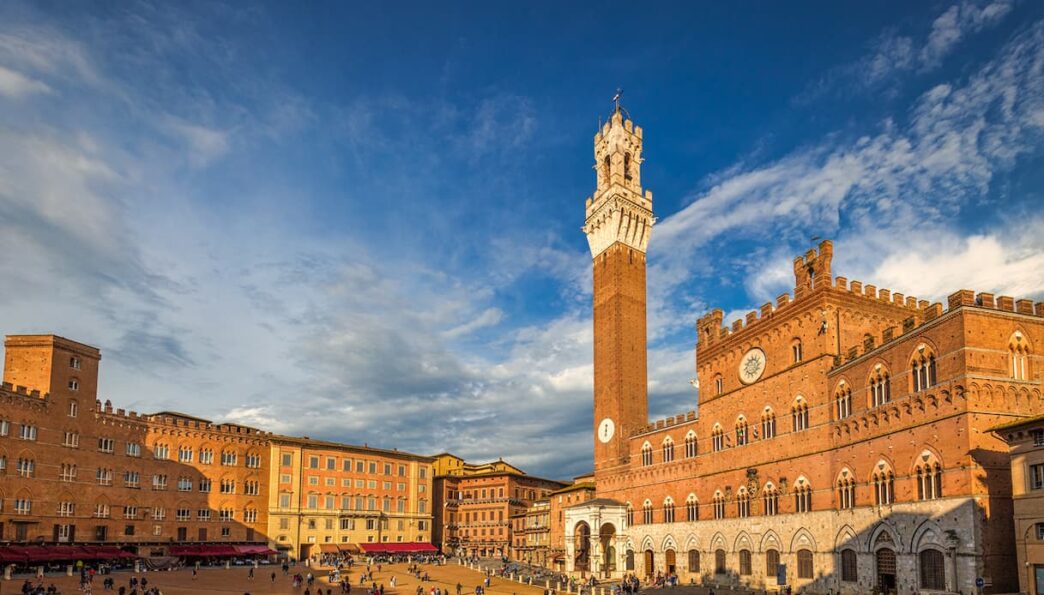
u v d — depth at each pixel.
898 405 75.94
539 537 183.62
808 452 91.38
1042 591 58.91
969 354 67.44
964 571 65.50
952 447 68.06
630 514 136.12
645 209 164.50
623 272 158.62
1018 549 61.12
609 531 145.00
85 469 131.75
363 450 185.25
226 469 160.88
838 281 93.19
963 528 65.88
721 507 109.62
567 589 117.31
